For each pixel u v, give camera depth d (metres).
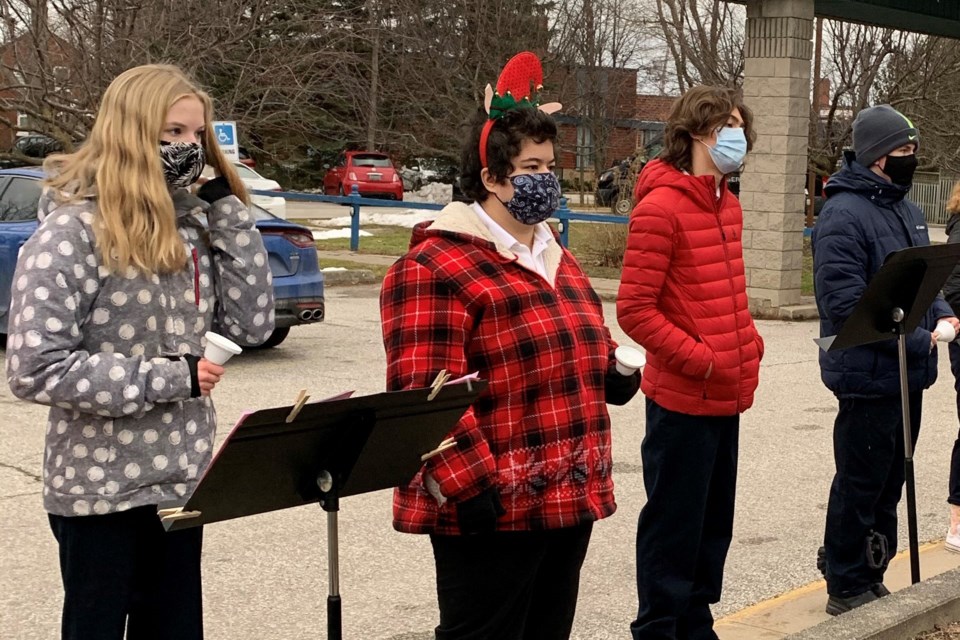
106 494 2.77
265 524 5.60
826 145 21.09
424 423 2.57
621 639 4.34
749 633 4.40
